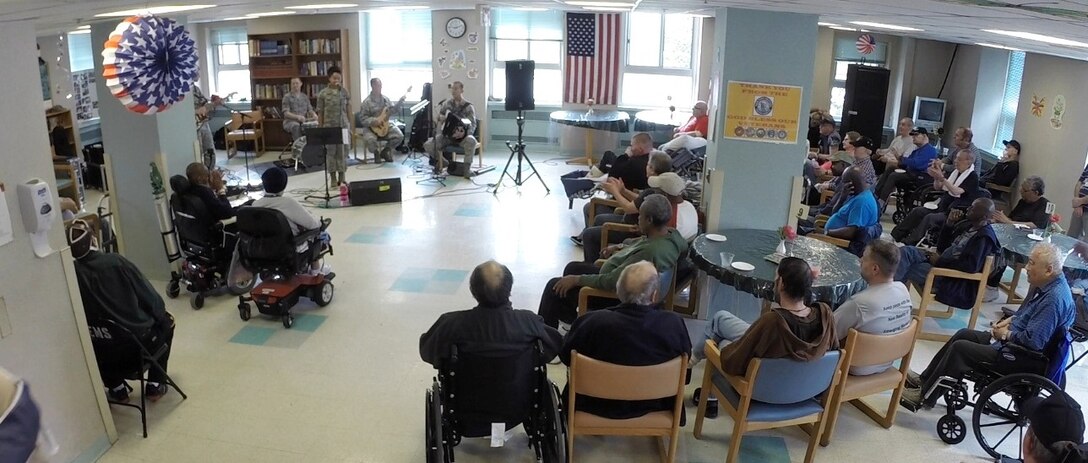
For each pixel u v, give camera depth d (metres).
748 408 3.46
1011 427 4.13
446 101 10.15
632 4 6.37
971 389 4.59
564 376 4.54
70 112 9.76
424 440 3.86
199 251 5.61
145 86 3.99
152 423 4.00
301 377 4.51
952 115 10.87
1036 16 2.57
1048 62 8.12
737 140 5.02
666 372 3.27
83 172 9.37
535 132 11.87
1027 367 3.77
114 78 3.91
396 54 12.15
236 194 7.62
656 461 3.73
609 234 5.78
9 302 3.19
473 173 10.17
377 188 8.52
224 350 4.87
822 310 3.38
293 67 11.89
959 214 5.91
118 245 6.08
